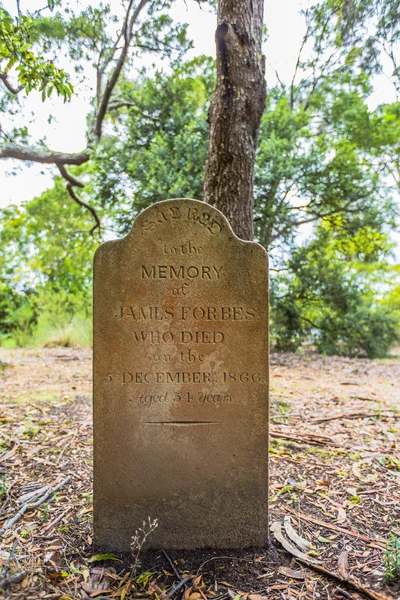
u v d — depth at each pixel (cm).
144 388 275
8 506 318
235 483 279
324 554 268
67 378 793
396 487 358
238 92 500
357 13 785
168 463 277
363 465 403
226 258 276
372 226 1193
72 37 823
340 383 813
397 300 1661
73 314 1384
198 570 257
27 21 452
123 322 273
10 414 550
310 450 437
